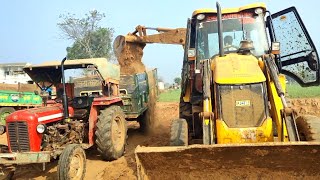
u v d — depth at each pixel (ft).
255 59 19.17
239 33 22.86
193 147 13.79
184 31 34.94
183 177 15.08
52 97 27.17
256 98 16.89
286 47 23.47
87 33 111.04
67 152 19.31
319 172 14.03
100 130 24.02
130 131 36.70
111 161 24.89
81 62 24.45
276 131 17.40
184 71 22.80
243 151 13.66
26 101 51.49
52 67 24.76
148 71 37.32
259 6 22.89
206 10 23.12
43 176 22.80
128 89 32.07
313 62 23.04
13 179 22.30
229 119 16.78
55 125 22.61
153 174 15.25
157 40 35.86
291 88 76.84
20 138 20.88
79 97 25.90
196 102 20.95
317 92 65.57
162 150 14.12
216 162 14.34
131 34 36.96
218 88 17.25
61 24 108.37
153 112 37.78
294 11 22.95
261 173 14.44
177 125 17.92
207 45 23.08
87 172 22.65
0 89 50.96
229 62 18.48
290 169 14.15
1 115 47.11
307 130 15.85
